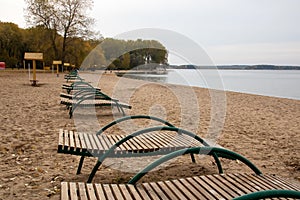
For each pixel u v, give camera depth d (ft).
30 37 182.91
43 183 13.03
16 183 12.90
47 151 17.79
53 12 169.07
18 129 23.34
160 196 8.95
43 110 33.71
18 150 17.72
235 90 96.73
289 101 55.52
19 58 198.39
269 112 39.34
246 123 30.25
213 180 10.22
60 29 171.32
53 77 112.78
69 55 177.58
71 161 16.21
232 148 20.01
